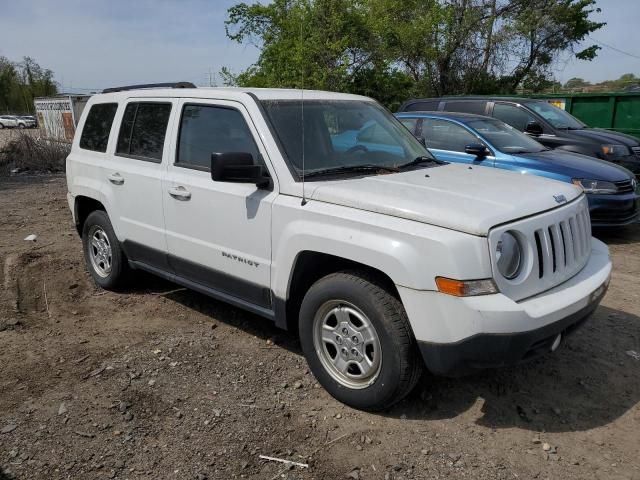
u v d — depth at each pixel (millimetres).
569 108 13133
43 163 15586
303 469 2916
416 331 3045
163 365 3969
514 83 24438
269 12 21328
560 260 3363
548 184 3818
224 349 4234
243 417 3354
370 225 3178
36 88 56031
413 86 23031
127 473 2873
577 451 3086
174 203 4387
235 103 4047
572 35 23562
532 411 3465
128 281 5398
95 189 5223
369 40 20328
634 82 29188
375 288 3211
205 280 4344
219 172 3561
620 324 4730
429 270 2957
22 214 9172
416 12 22547
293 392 3643
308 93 4391
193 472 2881
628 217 7430
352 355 3395
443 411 3447
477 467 2943
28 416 3346
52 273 5891
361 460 2988
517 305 2920
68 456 2994
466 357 2963
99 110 5488
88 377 3805
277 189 3693
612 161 8789
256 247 3812
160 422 3301
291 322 3830
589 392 3684
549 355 4160
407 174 3934
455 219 2979
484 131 7906
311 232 3406
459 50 23266
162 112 4676
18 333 4531
